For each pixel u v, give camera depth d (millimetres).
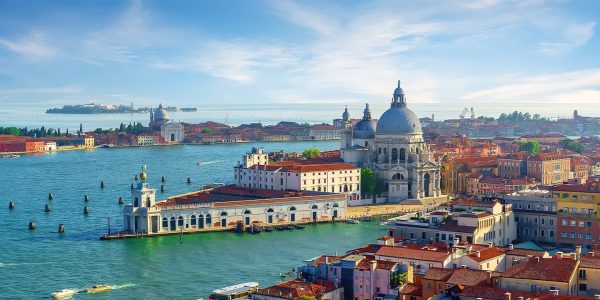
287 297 192125
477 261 198125
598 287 172000
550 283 167375
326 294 198875
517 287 171125
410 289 187500
